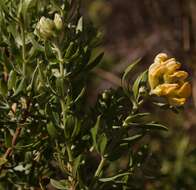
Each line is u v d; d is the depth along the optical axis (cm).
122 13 201
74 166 51
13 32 53
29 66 53
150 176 57
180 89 50
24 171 56
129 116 51
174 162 104
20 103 54
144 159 55
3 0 53
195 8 154
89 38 54
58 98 52
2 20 53
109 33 200
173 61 50
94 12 191
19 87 52
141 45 189
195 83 147
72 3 54
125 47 196
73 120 50
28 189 58
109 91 54
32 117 54
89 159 61
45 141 54
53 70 52
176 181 99
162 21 167
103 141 50
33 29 54
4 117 54
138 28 194
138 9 196
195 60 153
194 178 101
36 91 52
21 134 54
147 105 135
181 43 163
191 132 136
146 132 51
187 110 139
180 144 106
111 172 77
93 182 52
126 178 54
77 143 53
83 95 52
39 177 56
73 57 50
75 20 54
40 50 51
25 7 52
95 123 53
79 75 54
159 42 184
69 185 52
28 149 53
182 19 156
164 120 136
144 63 186
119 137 51
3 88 52
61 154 51
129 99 53
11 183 61
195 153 103
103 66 180
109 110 53
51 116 51
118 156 51
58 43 50
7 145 53
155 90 50
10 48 53
